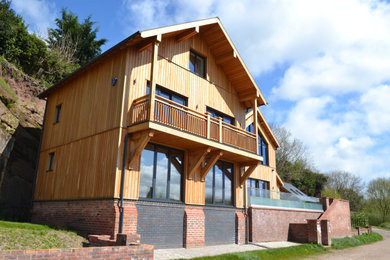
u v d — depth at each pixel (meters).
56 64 26.42
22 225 9.74
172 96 12.99
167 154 12.11
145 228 10.58
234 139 14.00
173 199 11.95
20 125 16.88
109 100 11.59
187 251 11.01
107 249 6.27
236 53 15.05
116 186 10.10
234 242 14.30
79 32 33.97
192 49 14.39
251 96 16.23
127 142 10.66
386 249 16.91
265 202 16.72
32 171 16.73
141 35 10.56
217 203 14.06
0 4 22.64
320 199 22.20
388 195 47.41
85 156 11.95
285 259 11.70
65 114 14.29
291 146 42.69
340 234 21.36
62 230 10.26
